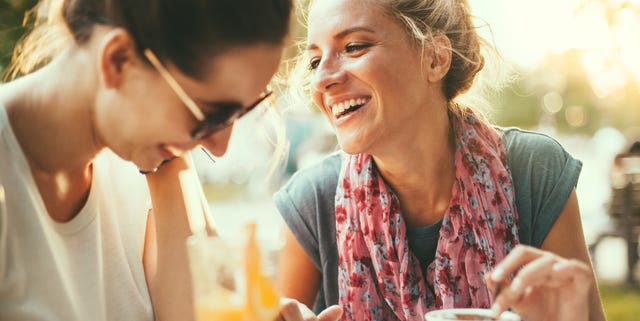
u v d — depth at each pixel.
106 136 1.18
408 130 1.70
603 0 5.67
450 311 1.29
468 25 1.83
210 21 1.07
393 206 1.78
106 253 1.44
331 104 1.70
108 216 1.45
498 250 1.74
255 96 1.16
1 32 2.40
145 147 1.17
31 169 1.23
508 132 1.92
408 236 1.81
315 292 2.00
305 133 10.40
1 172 1.16
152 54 1.08
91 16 1.17
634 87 10.35
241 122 1.49
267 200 10.82
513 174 1.83
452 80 1.82
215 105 1.14
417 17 1.69
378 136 1.68
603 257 7.18
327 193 1.93
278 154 1.50
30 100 1.22
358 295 1.81
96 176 1.37
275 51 1.13
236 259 1.20
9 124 1.18
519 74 2.04
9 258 1.15
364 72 1.63
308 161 10.34
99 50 1.11
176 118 1.13
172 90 1.10
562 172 1.82
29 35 1.37
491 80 1.95
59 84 1.21
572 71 16.09
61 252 1.27
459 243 1.74
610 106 18.95
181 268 1.52
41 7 1.36
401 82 1.66
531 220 1.80
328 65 1.68
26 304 1.17
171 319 1.51
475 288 1.72
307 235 1.94
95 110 1.18
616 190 6.06
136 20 1.08
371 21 1.65
